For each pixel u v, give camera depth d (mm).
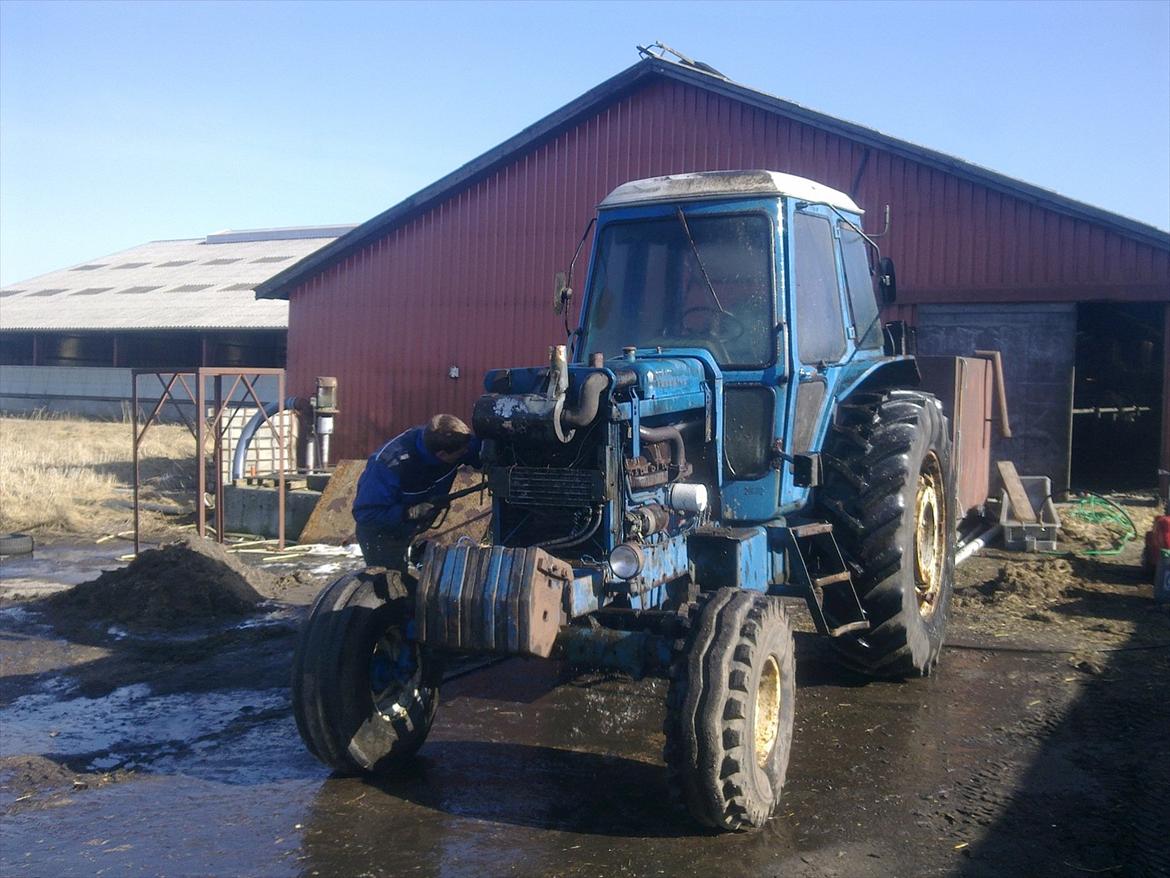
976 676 6055
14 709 5820
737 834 4039
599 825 4141
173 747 5160
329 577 9453
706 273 5367
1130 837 3973
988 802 4305
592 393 4258
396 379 16422
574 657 4160
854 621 5566
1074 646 6602
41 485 14258
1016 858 3812
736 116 14055
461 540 4363
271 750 5094
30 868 3824
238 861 3859
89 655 6918
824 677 6090
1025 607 7598
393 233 16359
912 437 5711
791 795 4402
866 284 6684
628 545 4191
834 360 5836
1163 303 12250
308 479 12648
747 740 3887
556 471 4414
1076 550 9781
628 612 4422
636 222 5637
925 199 13047
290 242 43469
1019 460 12836
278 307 32219
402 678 4844
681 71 14211
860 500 5574
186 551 8445
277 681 6285
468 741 5145
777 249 5242
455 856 3873
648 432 4566
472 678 6238
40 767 4844
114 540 11836
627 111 14719
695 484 4898
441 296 16031
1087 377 16547
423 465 5352
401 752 4723
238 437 13523
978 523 10773
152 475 16281
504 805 4348
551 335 15242
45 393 33875
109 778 4727
